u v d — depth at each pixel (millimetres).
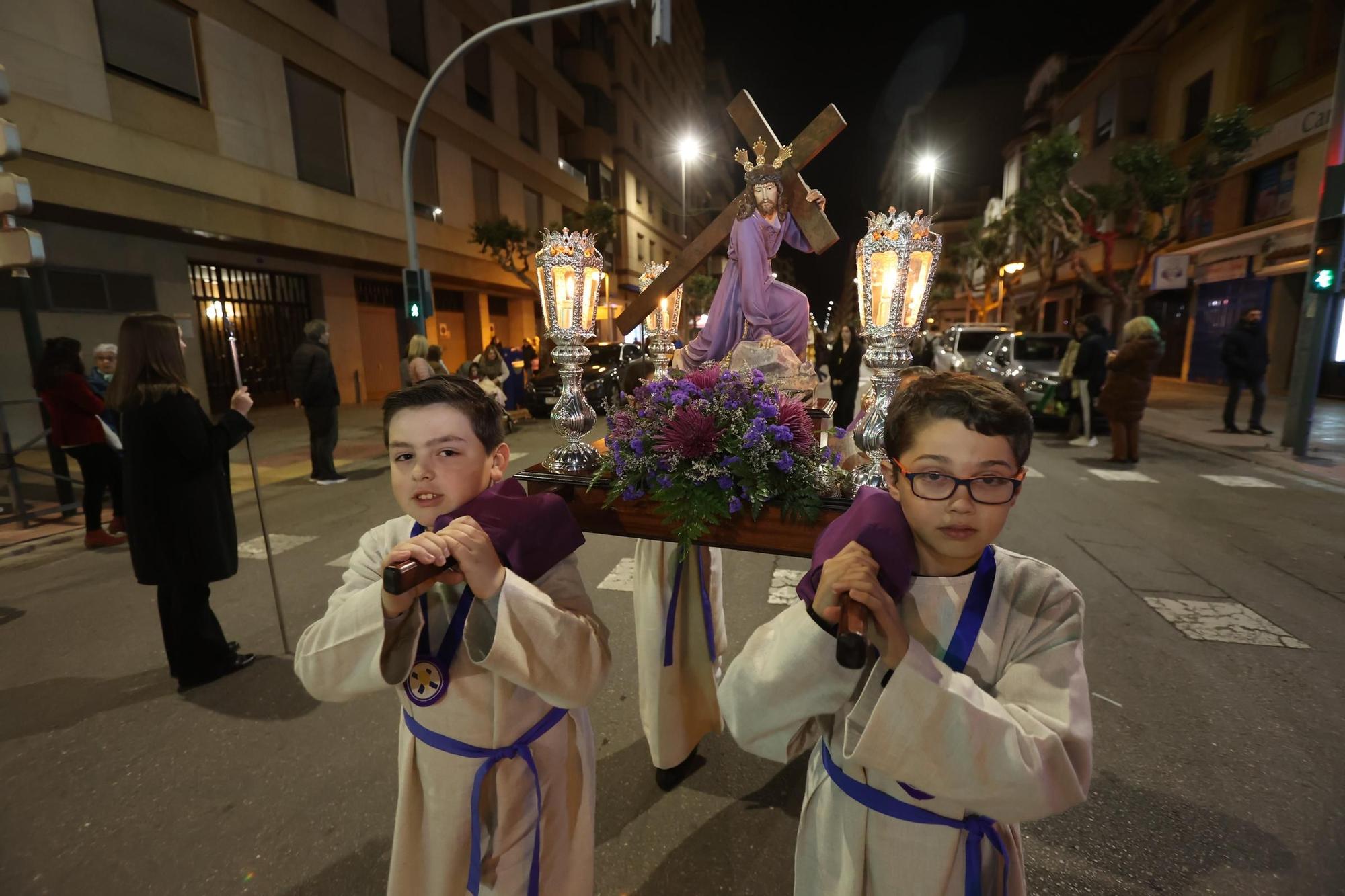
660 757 2248
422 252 16375
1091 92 21672
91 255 9695
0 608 3963
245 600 4047
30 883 1929
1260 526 5285
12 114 7992
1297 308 13430
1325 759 2404
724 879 1914
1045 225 18734
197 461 2793
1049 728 908
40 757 2518
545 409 12570
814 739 1259
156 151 9719
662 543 2170
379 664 1050
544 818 1265
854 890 1064
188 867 1980
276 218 11977
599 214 21078
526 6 21625
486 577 1002
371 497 6688
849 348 8164
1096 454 8344
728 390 1611
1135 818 2117
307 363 7062
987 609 995
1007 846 1074
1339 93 7062
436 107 16688
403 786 1253
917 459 935
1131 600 3834
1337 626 3498
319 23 12859
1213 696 2830
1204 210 16156
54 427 4973
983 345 13336
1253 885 1863
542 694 1102
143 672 3168
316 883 1915
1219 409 12133
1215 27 15977
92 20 8859
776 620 1072
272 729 2688
